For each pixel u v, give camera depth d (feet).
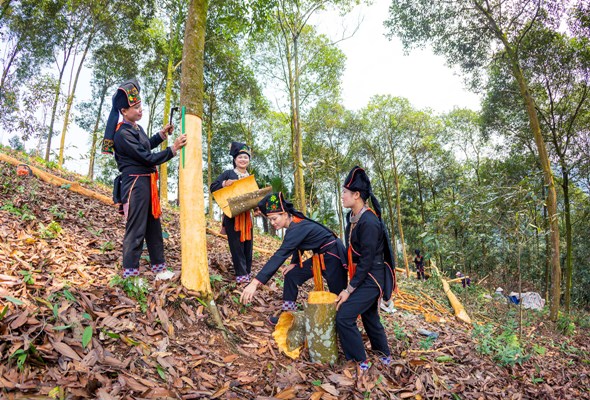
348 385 9.58
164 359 8.67
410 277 47.03
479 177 70.79
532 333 25.54
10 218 14.17
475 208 25.39
